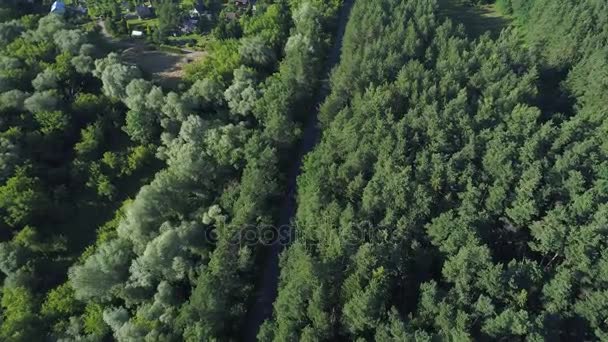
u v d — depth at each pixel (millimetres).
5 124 151750
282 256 114812
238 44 182375
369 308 98062
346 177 127500
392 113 147500
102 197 145625
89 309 113062
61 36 178500
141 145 156375
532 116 140625
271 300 119188
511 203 122188
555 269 109188
